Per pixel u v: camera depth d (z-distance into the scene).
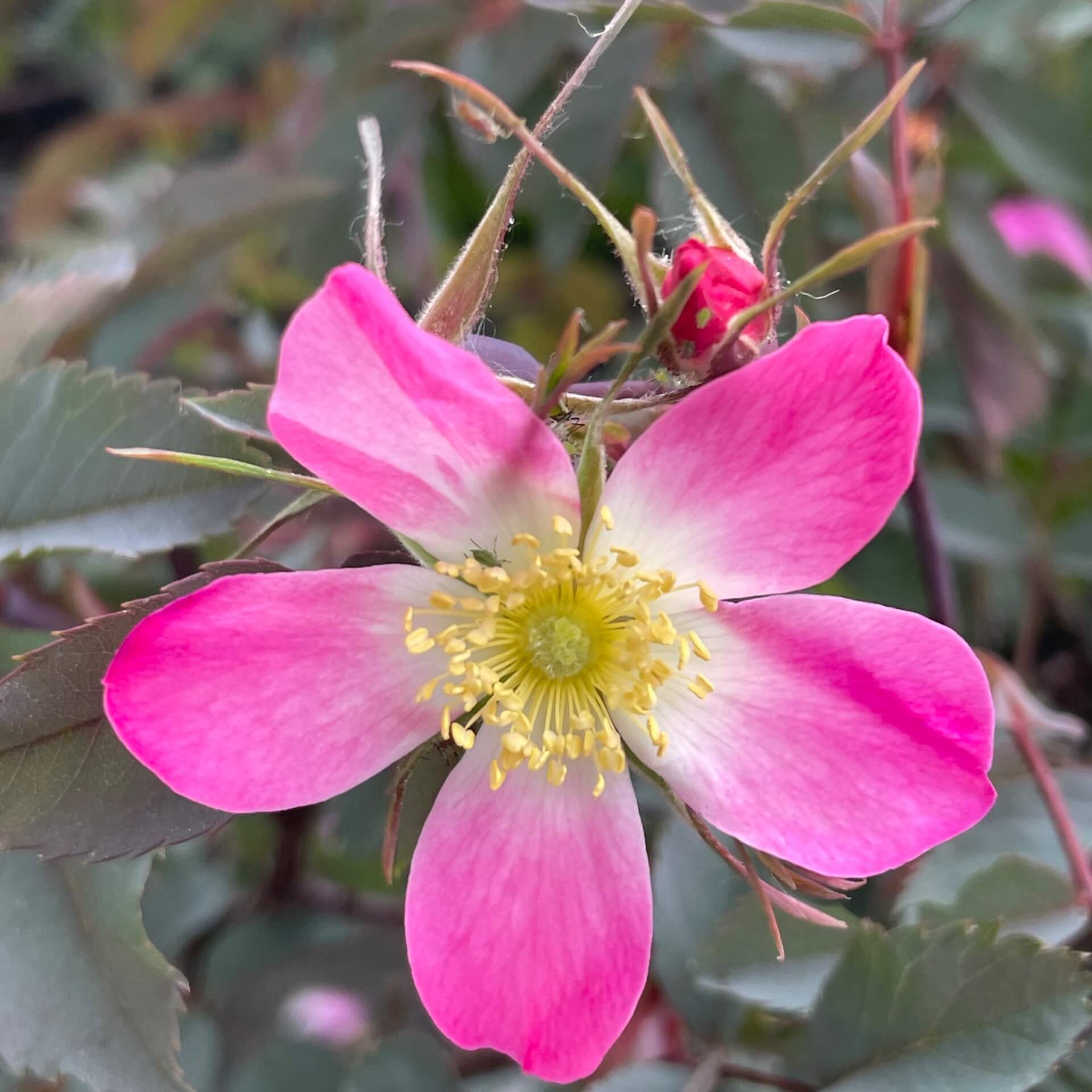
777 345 0.08
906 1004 0.08
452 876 0.08
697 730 0.08
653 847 0.10
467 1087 0.11
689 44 0.11
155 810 0.08
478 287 0.07
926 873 0.10
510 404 0.07
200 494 0.09
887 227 0.09
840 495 0.08
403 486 0.08
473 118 0.08
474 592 0.08
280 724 0.08
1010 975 0.08
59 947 0.08
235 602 0.07
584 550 0.08
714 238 0.08
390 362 0.07
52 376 0.09
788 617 0.08
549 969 0.08
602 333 0.07
